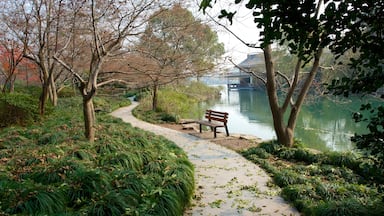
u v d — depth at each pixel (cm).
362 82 184
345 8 166
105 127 848
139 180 410
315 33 178
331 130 1231
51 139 675
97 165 493
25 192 345
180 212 386
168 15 695
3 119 869
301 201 422
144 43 736
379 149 191
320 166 612
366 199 396
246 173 592
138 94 2659
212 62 841
